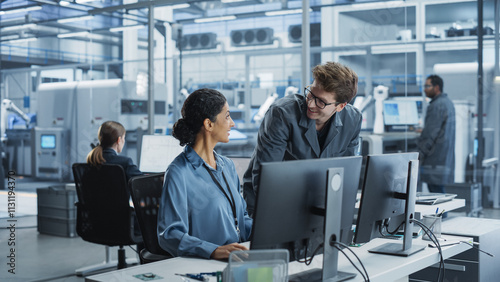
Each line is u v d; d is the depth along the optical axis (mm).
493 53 4945
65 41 6703
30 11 6375
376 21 5695
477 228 2744
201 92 1870
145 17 6594
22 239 5293
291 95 2334
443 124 4980
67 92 6723
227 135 1910
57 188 5594
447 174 4965
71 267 4383
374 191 1775
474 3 5098
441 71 5250
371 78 5723
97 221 3418
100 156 3367
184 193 1836
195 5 6871
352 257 1890
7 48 6281
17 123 6359
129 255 4852
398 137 5465
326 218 1528
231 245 1750
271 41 6605
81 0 6254
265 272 1250
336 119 2303
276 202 1410
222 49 6887
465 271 2596
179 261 1740
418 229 2297
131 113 6801
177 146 4148
